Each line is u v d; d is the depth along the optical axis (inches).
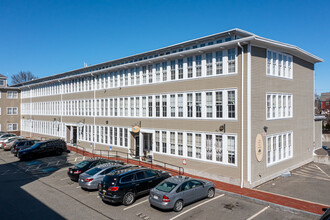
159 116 848.9
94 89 1159.0
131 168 591.5
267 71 704.4
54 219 453.7
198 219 450.0
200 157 730.8
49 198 563.5
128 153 920.3
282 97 772.6
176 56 780.0
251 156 631.2
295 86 847.1
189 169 751.1
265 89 690.8
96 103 1143.6
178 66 797.2
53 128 1478.8
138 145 956.0
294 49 785.6
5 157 1090.1
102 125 1106.1
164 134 834.2
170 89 812.6
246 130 630.5
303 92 903.7
